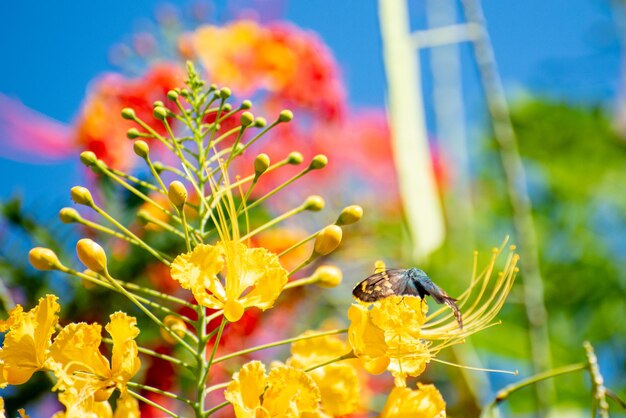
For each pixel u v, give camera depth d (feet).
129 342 1.77
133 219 2.21
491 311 1.82
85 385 1.75
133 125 2.36
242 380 1.76
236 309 1.77
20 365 1.78
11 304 2.07
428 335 1.82
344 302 2.36
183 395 2.18
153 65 2.42
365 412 2.20
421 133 2.21
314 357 1.89
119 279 2.18
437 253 2.40
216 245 1.80
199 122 1.91
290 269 2.34
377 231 2.43
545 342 2.03
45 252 1.81
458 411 2.11
